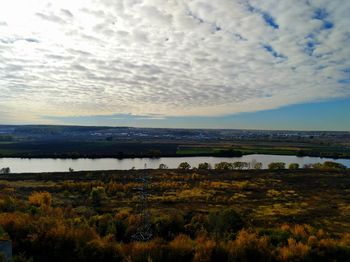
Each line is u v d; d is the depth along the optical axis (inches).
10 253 657.6
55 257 757.3
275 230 1117.7
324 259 852.0
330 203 2025.1
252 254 833.5
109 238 935.0
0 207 1197.7
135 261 766.5
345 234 1240.8
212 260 815.7
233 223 1181.1
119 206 1815.9
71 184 2529.5
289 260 828.6
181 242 865.5
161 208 1771.7
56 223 910.4
